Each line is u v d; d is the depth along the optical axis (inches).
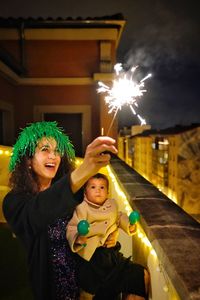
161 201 112.5
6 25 388.2
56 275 75.4
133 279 84.4
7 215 71.2
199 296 48.1
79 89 414.0
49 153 77.4
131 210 118.5
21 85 407.5
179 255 63.6
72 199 63.7
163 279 69.9
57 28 395.9
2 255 179.3
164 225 83.7
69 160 87.0
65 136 84.4
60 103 412.8
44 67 407.5
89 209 87.0
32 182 75.6
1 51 291.7
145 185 144.5
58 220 77.8
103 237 86.8
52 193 64.0
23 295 140.1
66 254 77.2
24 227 67.9
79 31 396.8
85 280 81.3
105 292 84.1
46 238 74.3
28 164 76.7
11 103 385.1
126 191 131.7
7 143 383.2
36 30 395.2
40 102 410.0
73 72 410.0
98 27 396.8
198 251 65.9
